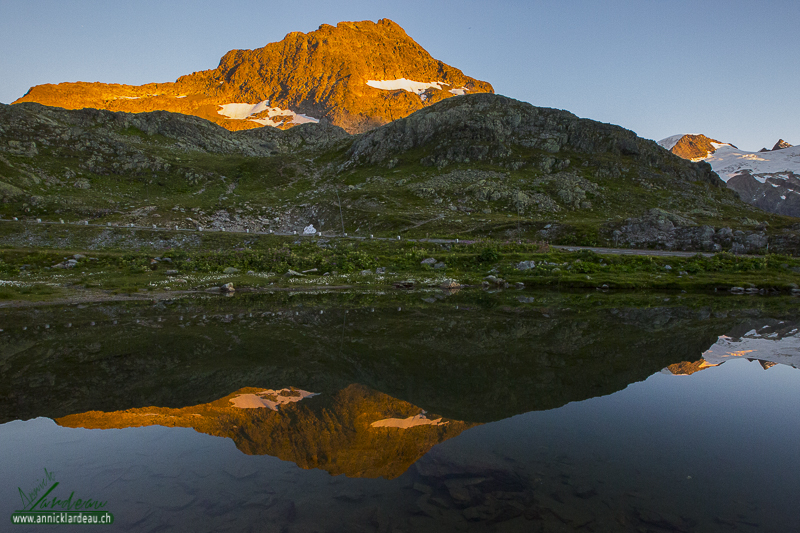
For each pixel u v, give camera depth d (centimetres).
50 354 1429
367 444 688
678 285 3819
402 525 464
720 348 1488
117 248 5697
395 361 1294
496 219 8338
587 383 1065
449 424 777
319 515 487
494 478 577
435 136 13938
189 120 17600
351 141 17200
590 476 585
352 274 4400
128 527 468
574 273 4275
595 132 13375
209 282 3756
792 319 2188
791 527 469
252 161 14538
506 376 1126
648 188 11169
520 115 14025
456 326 1934
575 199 9812
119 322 2052
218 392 986
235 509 502
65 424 805
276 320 2105
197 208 9688
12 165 9875
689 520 482
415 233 7731
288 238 6384
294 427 773
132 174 11475
